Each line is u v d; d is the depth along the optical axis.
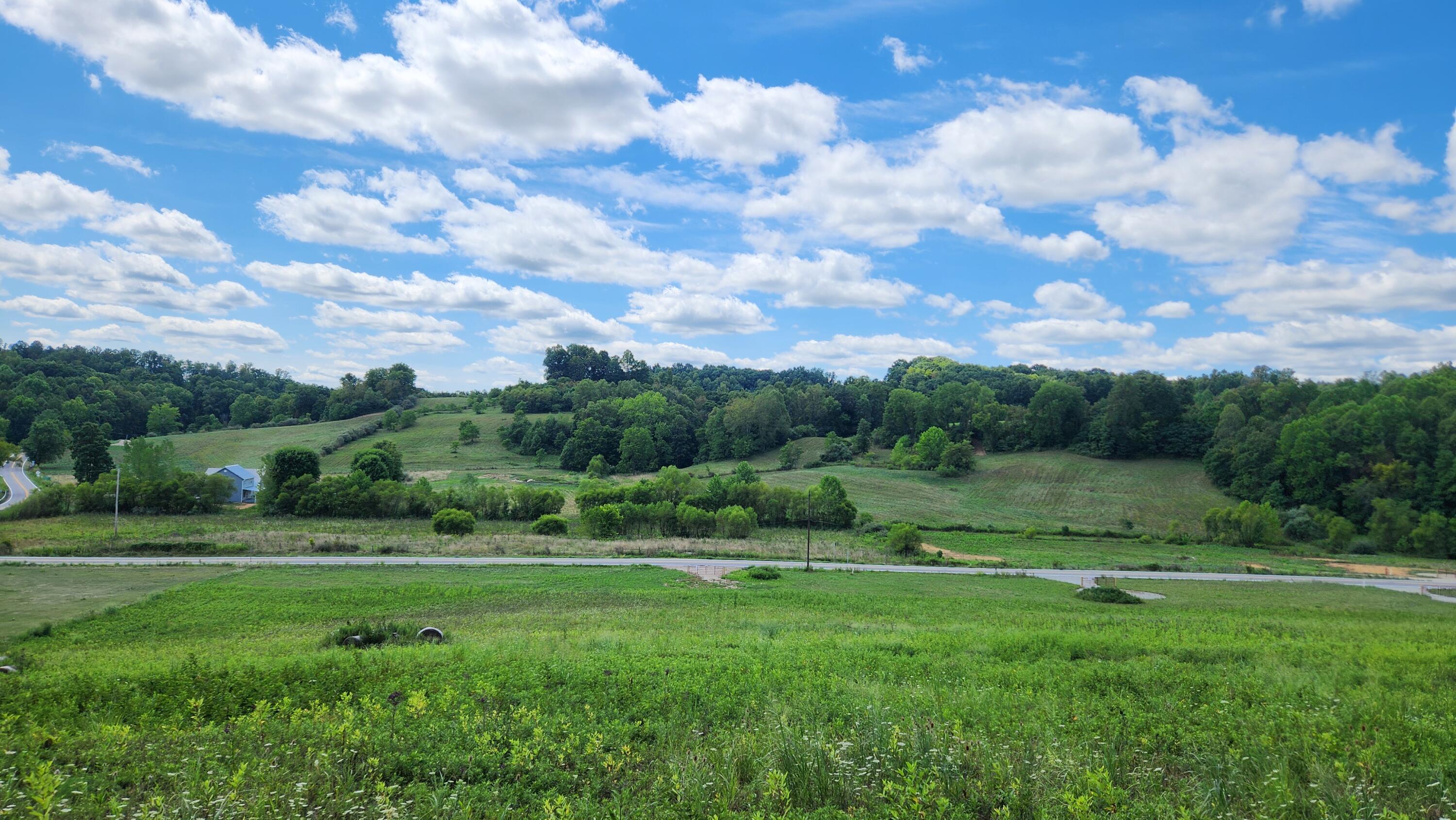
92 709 12.39
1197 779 9.02
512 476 120.31
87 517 70.69
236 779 7.64
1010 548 74.62
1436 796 8.52
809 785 8.47
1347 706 12.76
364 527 72.06
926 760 8.95
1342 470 92.88
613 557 60.28
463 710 11.23
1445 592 53.53
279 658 17.39
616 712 12.20
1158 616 35.78
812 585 48.41
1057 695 13.81
